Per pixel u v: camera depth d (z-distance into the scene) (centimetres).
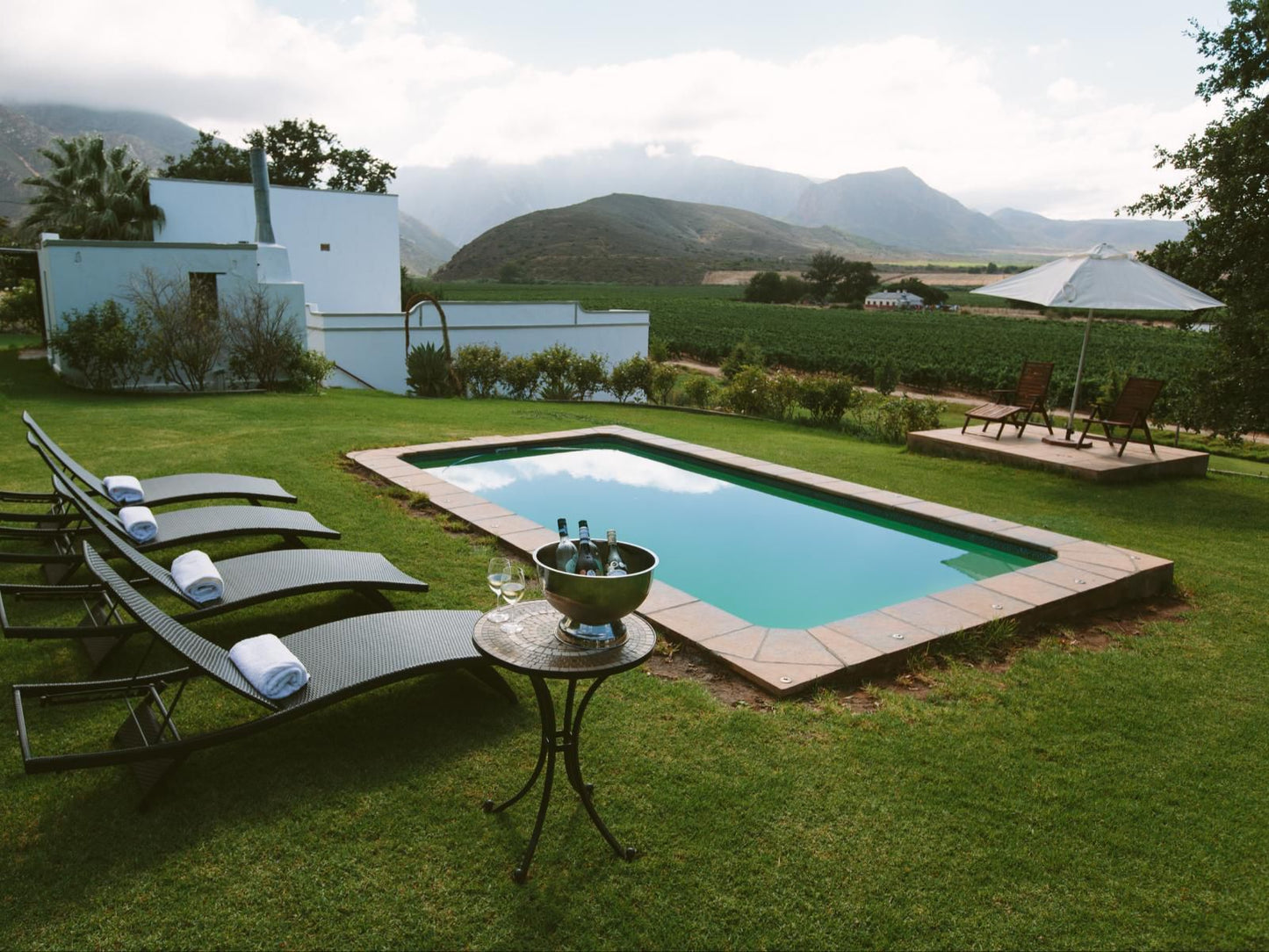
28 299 2505
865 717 329
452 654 299
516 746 295
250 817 248
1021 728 329
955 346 4319
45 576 422
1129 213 1211
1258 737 333
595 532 648
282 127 3828
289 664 263
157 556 470
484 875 228
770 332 4897
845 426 1373
